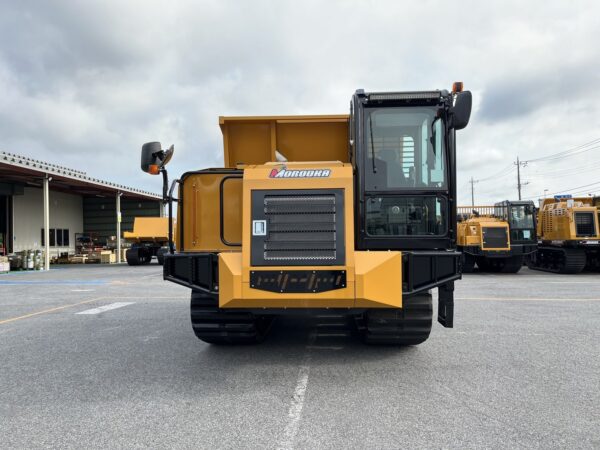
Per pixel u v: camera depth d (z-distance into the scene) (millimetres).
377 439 3141
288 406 3770
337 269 4145
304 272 4164
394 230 4863
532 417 3496
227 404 3834
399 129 4902
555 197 19203
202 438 3191
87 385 4371
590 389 4125
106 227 33781
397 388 4188
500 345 5773
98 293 12094
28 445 3117
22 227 27172
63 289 13203
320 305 4191
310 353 5488
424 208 4867
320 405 3783
